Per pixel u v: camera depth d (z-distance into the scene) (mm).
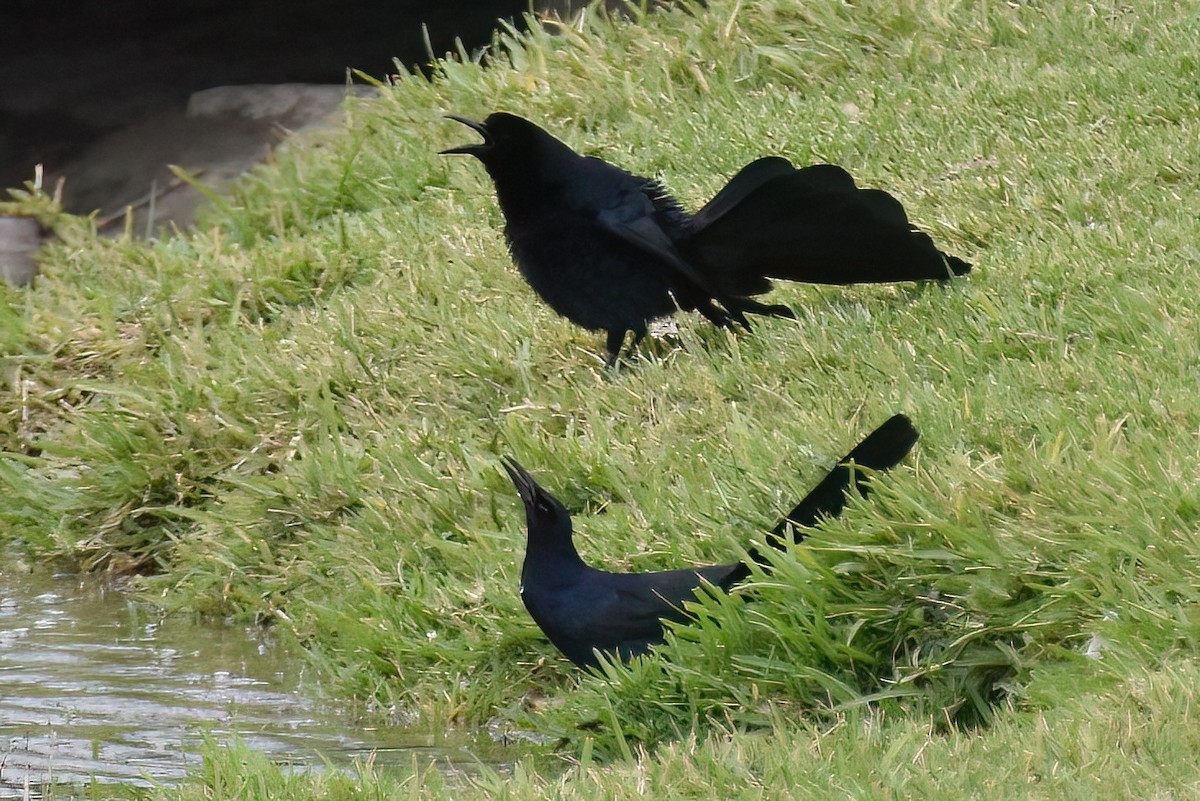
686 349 11266
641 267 10969
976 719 7105
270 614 9891
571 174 10875
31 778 7262
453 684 8359
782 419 9625
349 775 7051
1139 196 11773
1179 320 9586
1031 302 10578
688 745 6500
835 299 11594
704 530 8625
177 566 10727
